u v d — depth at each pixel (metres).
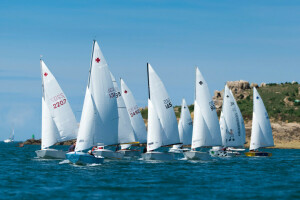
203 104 98.25
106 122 86.31
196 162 96.50
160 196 51.38
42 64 94.50
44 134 93.88
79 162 81.50
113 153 94.62
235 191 55.38
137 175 70.31
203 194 53.00
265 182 64.00
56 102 95.19
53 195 51.31
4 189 55.16
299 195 52.91
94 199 49.16
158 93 91.62
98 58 86.31
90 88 85.94
